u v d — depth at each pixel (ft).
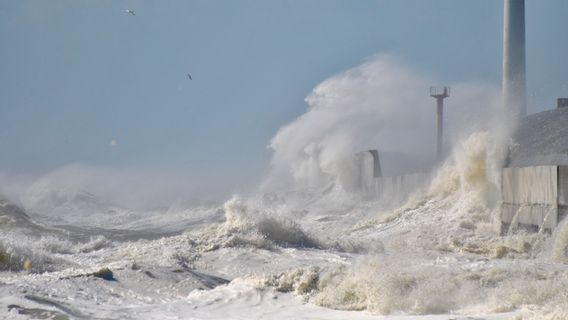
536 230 243.19
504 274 132.57
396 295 123.34
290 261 216.74
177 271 176.65
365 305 125.39
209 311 127.34
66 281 156.25
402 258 159.02
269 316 121.49
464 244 243.40
